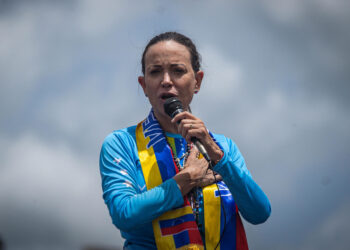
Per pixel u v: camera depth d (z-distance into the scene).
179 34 8.12
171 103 7.49
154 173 7.44
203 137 7.09
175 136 8.01
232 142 8.47
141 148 7.73
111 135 7.88
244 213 7.51
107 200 7.18
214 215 7.39
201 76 8.34
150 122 8.02
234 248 7.41
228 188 7.35
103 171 7.55
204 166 7.36
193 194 7.46
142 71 8.38
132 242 7.38
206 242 7.27
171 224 7.08
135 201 6.85
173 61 7.73
